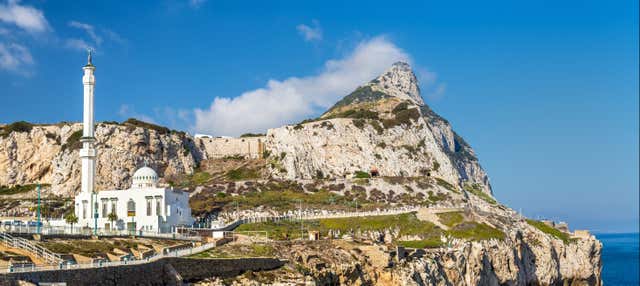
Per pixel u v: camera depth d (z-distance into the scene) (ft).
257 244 547.90
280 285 447.83
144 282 381.81
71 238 471.62
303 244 570.05
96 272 346.74
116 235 518.37
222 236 588.91
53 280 322.14
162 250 479.82
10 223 562.66
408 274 552.00
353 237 653.71
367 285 539.29
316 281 486.38
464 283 628.69
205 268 434.71
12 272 306.76
